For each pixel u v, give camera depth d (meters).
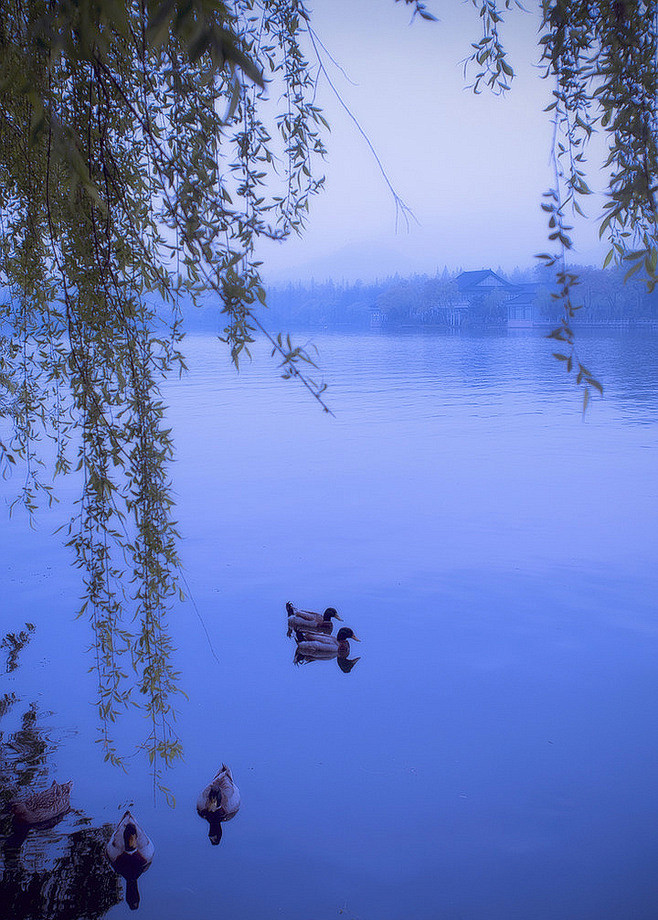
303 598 11.41
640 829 6.34
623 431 25.45
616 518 15.02
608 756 7.32
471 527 14.65
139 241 3.94
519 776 7.05
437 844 6.19
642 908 5.48
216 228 3.21
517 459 21.00
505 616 10.61
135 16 3.26
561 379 43.88
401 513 15.70
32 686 8.66
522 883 5.77
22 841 6.25
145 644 4.59
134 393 4.15
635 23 2.75
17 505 16.50
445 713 8.15
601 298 77.75
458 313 125.56
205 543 13.96
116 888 5.73
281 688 8.77
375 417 29.61
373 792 6.87
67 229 3.87
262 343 67.81
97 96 3.30
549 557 12.88
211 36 1.74
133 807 6.70
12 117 3.66
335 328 140.00
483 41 3.29
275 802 6.76
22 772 7.09
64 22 1.94
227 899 5.61
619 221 2.74
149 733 7.80
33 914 5.42
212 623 10.54
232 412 31.66
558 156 2.82
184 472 20.06
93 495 4.37
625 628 10.13
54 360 5.18
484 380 44.09
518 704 8.30
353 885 5.76
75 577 12.12
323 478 19.06
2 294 5.14
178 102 3.62
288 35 3.89
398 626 10.40
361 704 8.38
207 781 7.08
